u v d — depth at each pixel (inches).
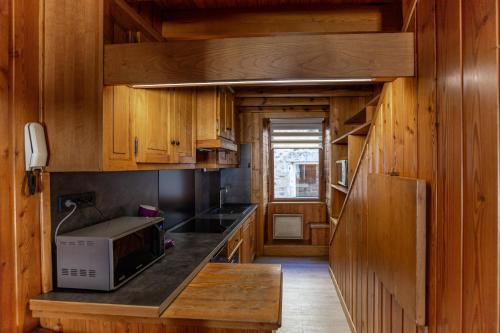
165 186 127.2
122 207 94.6
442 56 52.8
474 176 43.9
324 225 225.6
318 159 241.9
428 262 58.0
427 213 58.4
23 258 61.4
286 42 63.2
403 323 71.1
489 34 40.6
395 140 76.2
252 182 225.9
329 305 145.3
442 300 52.9
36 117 64.1
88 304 59.9
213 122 130.0
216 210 188.7
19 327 60.3
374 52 62.7
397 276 68.5
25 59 61.8
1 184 57.7
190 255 89.7
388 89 81.6
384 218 77.7
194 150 124.7
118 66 63.8
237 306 61.4
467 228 45.6
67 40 64.4
